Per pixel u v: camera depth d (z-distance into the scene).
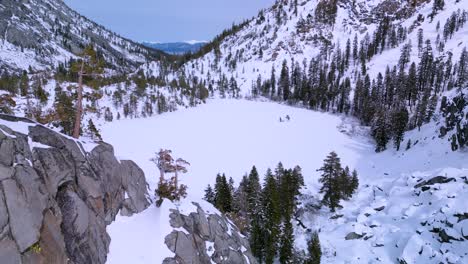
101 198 21.53
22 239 14.00
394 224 54.72
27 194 15.09
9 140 15.67
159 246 23.45
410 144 93.62
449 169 60.41
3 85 137.25
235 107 172.12
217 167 97.75
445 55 167.25
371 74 184.38
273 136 126.00
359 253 50.66
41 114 32.16
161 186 30.28
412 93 137.00
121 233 22.70
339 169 67.88
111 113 141.00
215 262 27.62
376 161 96.31
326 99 167.00
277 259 53.34
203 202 34.19
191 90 193.75
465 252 42.41
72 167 19.67
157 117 150.88
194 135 125.50
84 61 27.95
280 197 61.03
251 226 54.50
